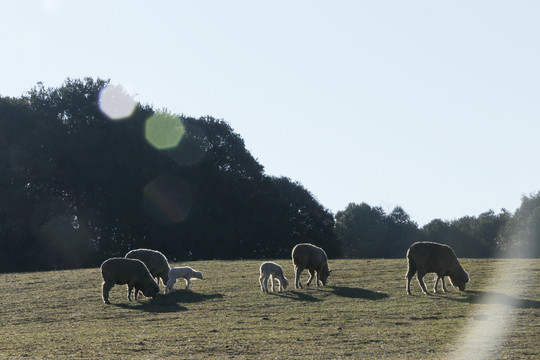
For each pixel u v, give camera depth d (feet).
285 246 288.30
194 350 68.80
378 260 160.25
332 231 319.68
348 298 102.47
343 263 152.76
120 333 80.02
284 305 97.91
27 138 249.34
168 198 256.11
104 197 251.80
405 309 91.91
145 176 254.27
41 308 103.24
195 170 265.34
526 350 66.64
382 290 109.29
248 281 123.95
